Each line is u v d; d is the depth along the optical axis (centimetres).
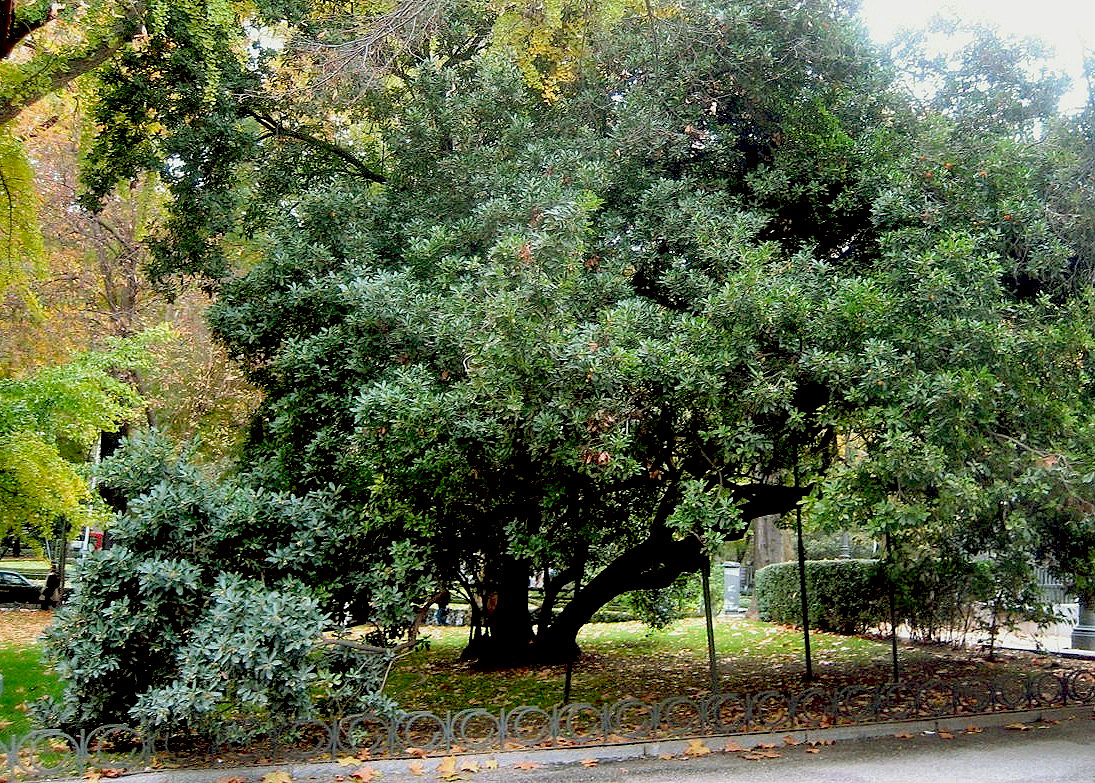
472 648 1284
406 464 710
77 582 610
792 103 871
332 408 782
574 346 595
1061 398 634
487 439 653
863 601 1439
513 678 1116
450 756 589
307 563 662
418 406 614
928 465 546
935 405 570
